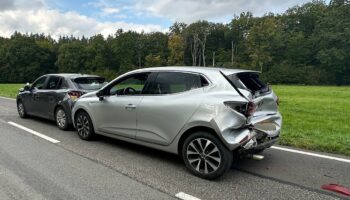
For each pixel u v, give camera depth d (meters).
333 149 6.66
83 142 7.09
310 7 87.06
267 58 75.44
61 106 8.36
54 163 5.58
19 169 5.24
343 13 70.81
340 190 4.54
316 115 12.08
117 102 6.25
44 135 7.76
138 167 5.44
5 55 87.44
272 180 4.93
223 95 4.85
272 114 5.53
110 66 90.69
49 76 9.33
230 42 93.25
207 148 4.93
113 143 7.02
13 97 19.86
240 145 4.69
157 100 5.53
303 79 67.81
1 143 6.91
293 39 75.69
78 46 92.50
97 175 5.02
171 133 5.32
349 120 10.75
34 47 92.19
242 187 4.65
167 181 4.83
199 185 4.70
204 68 5.44
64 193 4.33
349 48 66.88
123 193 4.37
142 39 93.75
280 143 7.20
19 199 4.13
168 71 5.62
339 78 67.31
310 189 4.60
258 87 5.41
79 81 8.64
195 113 4.96
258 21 87.62
